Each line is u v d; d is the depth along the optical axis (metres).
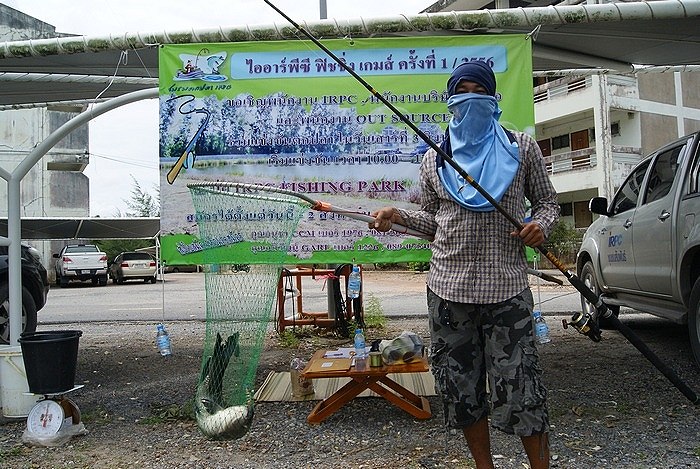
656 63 7.16
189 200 5.00
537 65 7.57
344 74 4.97
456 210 2.71
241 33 4.84
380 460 3.47
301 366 4.73
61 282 22.16
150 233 12.80
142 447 3.79
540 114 24.73
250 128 5.00
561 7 4.64
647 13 4.54
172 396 4.94
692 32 5.70
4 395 4.46
